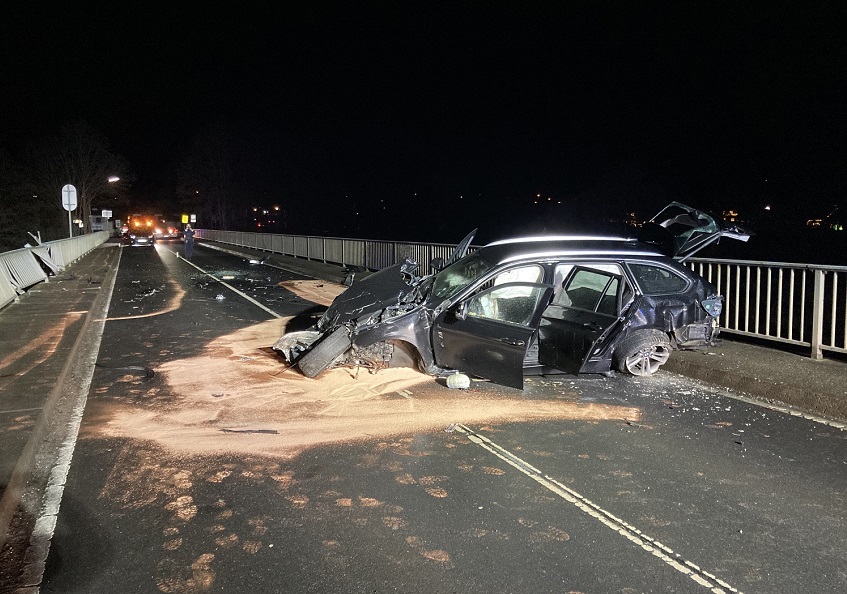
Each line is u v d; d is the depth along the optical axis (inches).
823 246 1326.3
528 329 268.5
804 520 168.6
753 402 275.0
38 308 531.5
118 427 243.9
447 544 156.3
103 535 162.1
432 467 204.1
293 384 301.0
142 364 346.9
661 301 303.4
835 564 147.6
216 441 228.2
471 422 248.1
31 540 160.6
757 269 360.5
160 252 1654.8
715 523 166.9
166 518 170.7
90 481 194.9
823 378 284.0
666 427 242.4
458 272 319.6
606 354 296.4
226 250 1791.3
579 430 239.1
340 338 293.0
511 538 159.0
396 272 350.9
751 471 200.5
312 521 168.2
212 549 154.6
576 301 323.3
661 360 309.6
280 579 141.5
